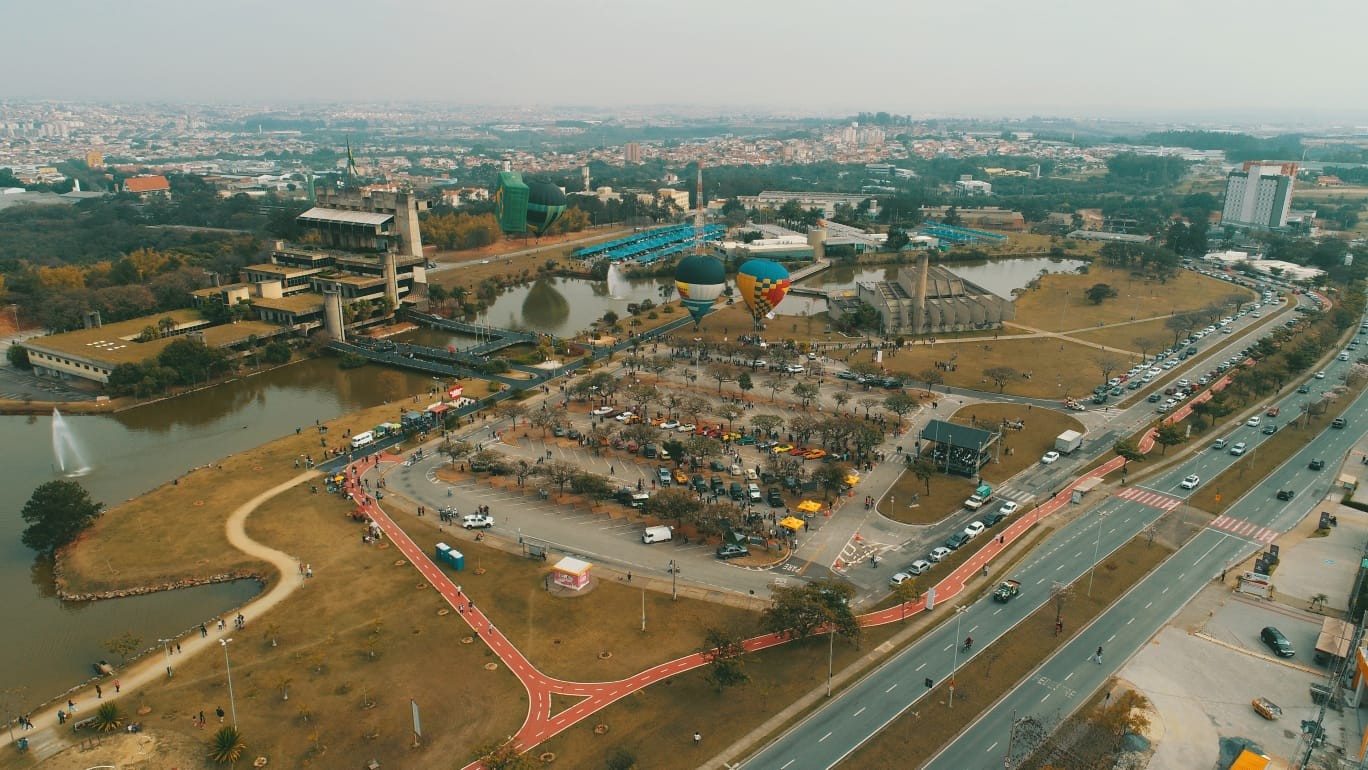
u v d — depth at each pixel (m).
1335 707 139.12
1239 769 120.75
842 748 128.62
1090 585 174.88
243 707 137.00
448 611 164.62
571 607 165.88
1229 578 178.62
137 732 130.38
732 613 164.50
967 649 153.00
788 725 133.75
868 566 182.62
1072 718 134.62
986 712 137.00
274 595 169.62
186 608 168.25
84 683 144.25
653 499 195.12
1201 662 150.75
